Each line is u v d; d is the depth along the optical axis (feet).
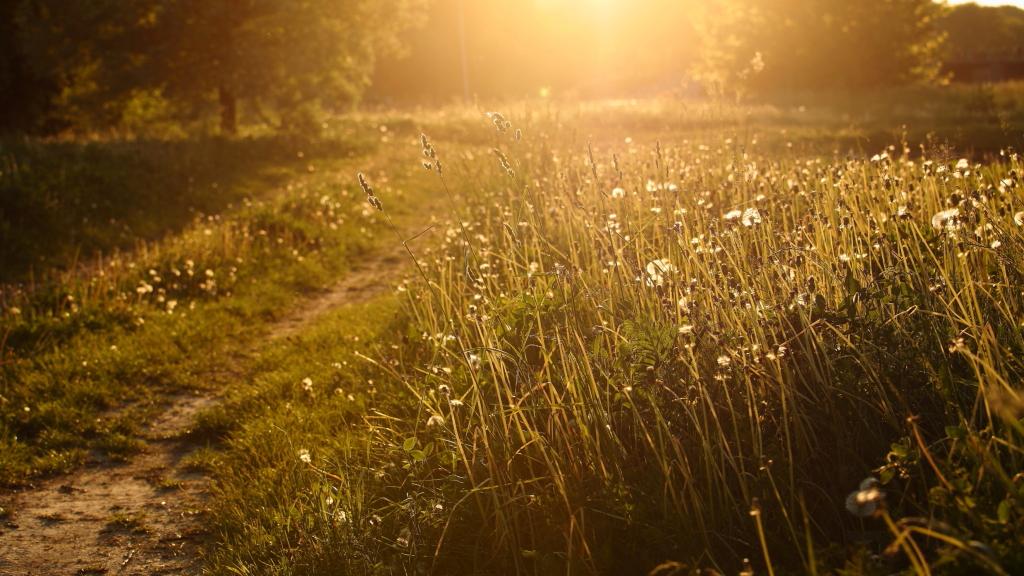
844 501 9.70
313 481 14.25
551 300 14.79
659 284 12.53
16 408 20.68
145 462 18.16
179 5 70.54
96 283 30.30
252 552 12.62
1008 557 7.16
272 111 84.28
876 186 17.54
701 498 10.17
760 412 10.80
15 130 81.61
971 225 12.76
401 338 19.71
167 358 24.64
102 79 73.41
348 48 79.05
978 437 8.47
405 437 14.62
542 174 29.37
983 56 165.99
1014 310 10.80
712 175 24.36
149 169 51.29
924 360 10.27
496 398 13.93
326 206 43.21
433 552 11.21
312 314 30.09
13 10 81.76
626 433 11.81
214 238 36.11
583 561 10.07
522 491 11.09
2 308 28.27
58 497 16.48
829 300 11.62
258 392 20.75
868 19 145.07
